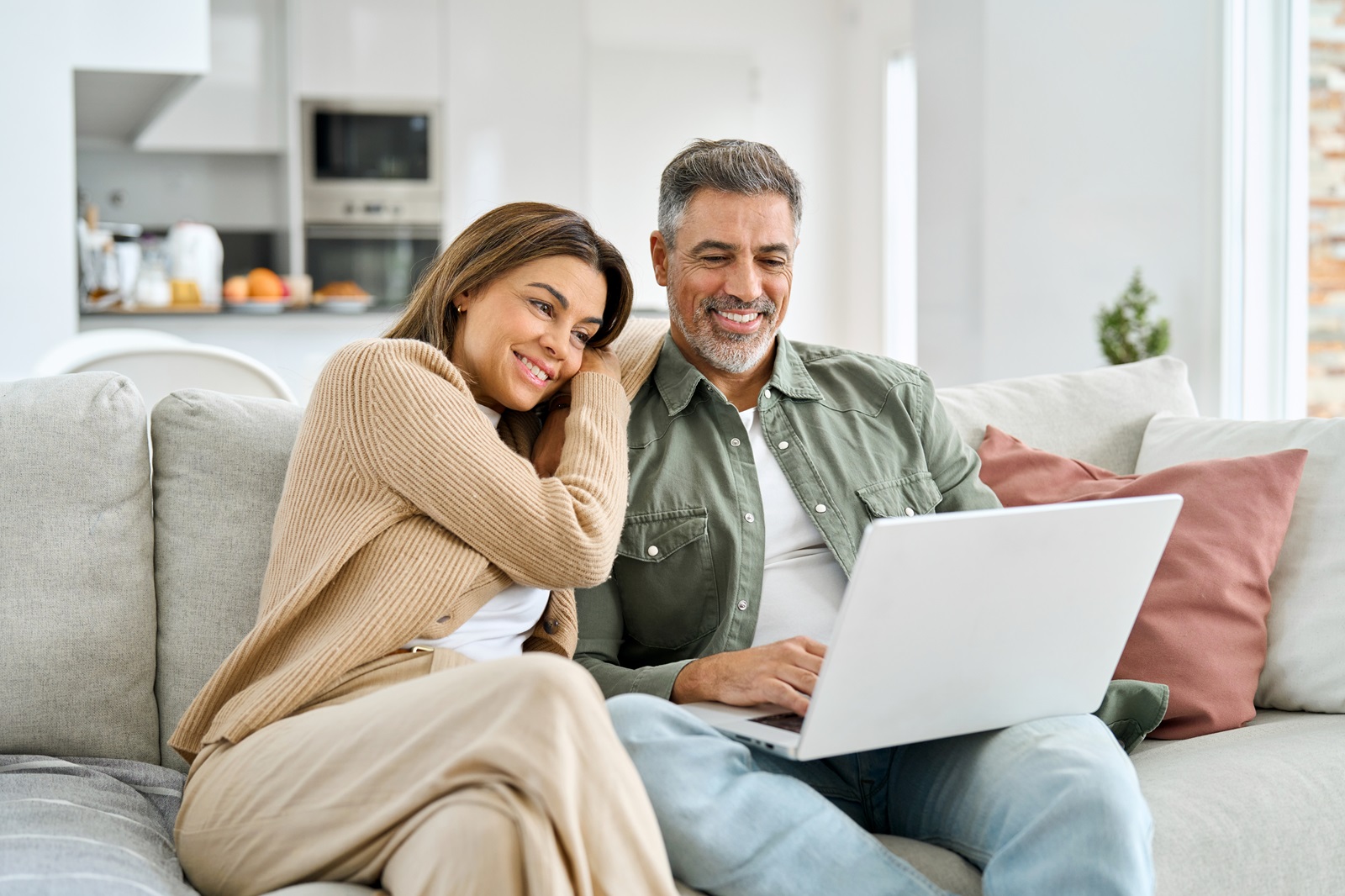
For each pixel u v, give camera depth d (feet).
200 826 4.36
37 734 5.08
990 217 15.34
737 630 5.60
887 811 4.95
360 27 20.79
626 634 5.78
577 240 5.39
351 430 4.80
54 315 12.07
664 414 5.98
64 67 11.96
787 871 4.06
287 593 4.72
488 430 4.91
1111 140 13.26
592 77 23.11
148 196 22.16
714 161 5.92
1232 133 11.81
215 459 5.59
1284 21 11.51
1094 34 13.44
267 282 17.53
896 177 22.57
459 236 5.49
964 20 15.78
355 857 4.01
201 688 5.37
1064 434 7.16
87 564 5.22
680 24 23.31
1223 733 5.51
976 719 4.52
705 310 5.95
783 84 23.80
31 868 3.81
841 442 6.07
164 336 9.91
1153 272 12.74
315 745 4.15
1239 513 6.04
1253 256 11.78
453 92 21.18
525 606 5.15
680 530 5.66
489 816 3.64
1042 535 4.31
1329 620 5.78
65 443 5.31
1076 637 4.61
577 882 3.64
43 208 11.98
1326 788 4.83
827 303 24.21
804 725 4.16
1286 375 11.67
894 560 4.00
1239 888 4.51
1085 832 3.99
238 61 20.81
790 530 5.88
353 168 21.08
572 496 4.91
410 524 4.78
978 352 15.78
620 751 3.83
